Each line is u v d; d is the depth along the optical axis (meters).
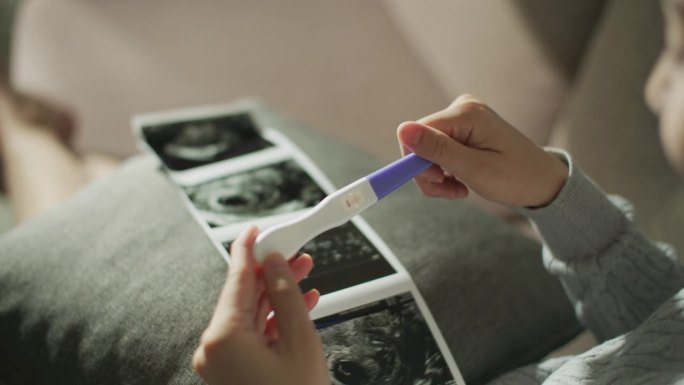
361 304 0.53
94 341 0.51
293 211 0.62
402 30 1.29
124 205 0.62
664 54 0.75
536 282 0.63
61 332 0.53
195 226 0.58
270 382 0.34
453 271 0.60
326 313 0.52
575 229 0.53
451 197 0.54
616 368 0.47
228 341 0.34
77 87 1.28
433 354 0.52
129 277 0.54
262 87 1.28
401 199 0.68
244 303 0.36
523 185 0.50
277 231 0.41
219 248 0.55
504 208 1.02
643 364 0.47
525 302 0.61
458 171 0.48
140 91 1.27
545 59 0.96
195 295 0.51
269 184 0.65
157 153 0.68
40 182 0.88
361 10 1.33
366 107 1.23
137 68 1.30
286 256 0.41
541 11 0.95
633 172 0.80
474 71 1.07
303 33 1.33
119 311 0.52
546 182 0.51
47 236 0.60
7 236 0.61
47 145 0.98
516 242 0.67
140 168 0.69
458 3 1.07
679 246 0.74
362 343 0.51
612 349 0.49
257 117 0.80
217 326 0.34
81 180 0.92
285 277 0.37
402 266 0.58
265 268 0.37
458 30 1.09
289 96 1.27
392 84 1.23
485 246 0.64
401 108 1.20
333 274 0.56
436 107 1.18
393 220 0.64
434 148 0.46
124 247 0.57
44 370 0.53
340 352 0.50
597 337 0.59
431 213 0.67
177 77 1.29
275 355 0.35
